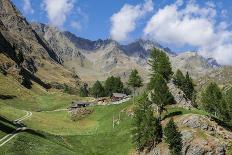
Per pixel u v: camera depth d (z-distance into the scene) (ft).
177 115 432.25
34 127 461.78
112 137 452.76
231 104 470.39
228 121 460.14
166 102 437.17
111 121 519.60
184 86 563.07
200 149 374.84
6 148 300.40
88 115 570.87
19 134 348.18
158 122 404.77
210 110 501.97
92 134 477.36
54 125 502.79
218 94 500.33
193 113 433.07
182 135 387.34
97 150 428.97
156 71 518.37
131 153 410.72
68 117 578.66
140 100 440.04
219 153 376.27
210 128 399.24
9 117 463.83
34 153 317.42
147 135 399.65
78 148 425.69
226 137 399.44
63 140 430.20
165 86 441.27
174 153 378.12
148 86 510.58
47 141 372.38
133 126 460.55
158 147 393.50
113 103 594.24
